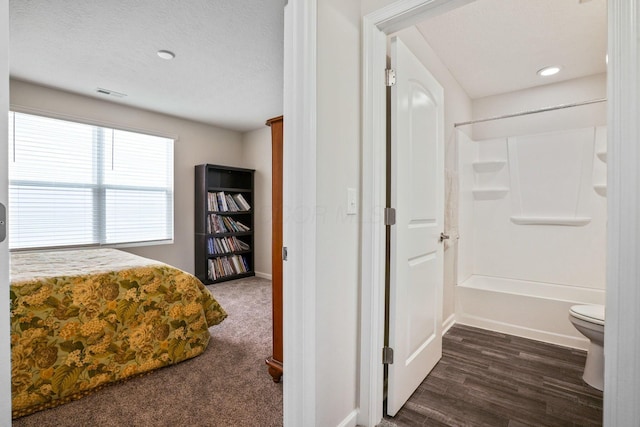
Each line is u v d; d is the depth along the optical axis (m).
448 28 2.08
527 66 2.61
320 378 1.26
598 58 2.48
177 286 2.11
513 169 3.13
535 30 2.10
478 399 1.70
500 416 1.56
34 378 1.55
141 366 1.89
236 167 4.50
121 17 1.99
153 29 2.12
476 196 3.34
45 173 3.18
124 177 3.74
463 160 3.00
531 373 1.96
